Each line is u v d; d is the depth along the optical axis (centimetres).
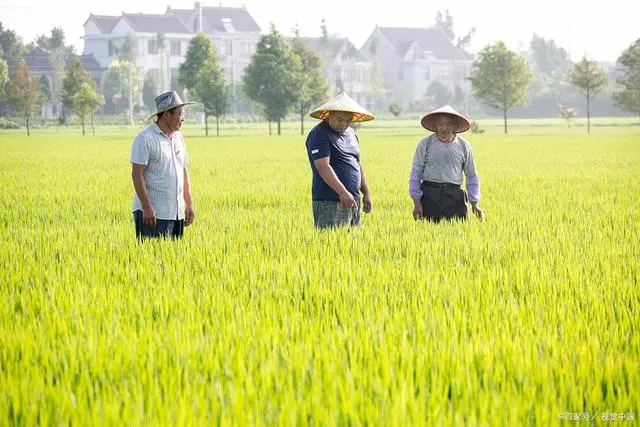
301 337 709
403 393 555
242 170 3512
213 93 9594
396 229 1399
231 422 532
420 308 807
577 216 1681
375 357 651
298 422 528
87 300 855
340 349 662
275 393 579
